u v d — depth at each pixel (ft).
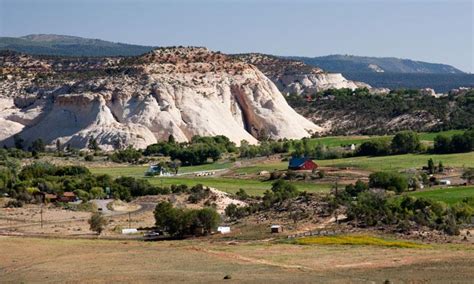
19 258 429.38
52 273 379.96
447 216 478.59
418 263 369.30
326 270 362.53
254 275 353.92
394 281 333.62
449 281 330.34
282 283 334.65
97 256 421.18
